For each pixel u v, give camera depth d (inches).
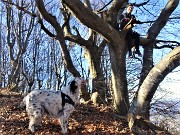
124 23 494.9
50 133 386.9
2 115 444.1
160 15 541.3
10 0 776.3
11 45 898.7
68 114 388.5
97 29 464.4
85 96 583.8
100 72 589.0
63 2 433.4
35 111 379.9
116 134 408.8
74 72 572.7
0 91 643.5
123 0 518.6
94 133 401.7
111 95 591.8
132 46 500.7
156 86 401.4
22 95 601.3
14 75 810.2
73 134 392.2
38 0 454.3
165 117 532.4
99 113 497.0
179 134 446.6
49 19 490.6
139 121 410.9
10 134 378.0
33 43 1318.9
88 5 579.5
